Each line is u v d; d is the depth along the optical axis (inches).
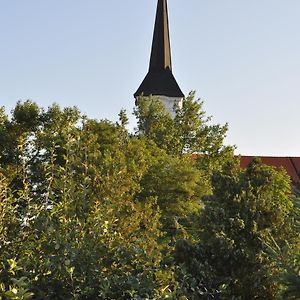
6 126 1330.0
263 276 450.6
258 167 512.7
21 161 299.1
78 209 243.1
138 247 236.7
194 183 1134.4
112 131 1167.0
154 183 1106.1
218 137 1828.2
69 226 233.8
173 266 252.1
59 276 215.3
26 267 216.4
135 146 1059.9
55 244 220.8
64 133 299.1
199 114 1847.9
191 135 1824.6
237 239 466.6
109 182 283.4
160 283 229.1
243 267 455.2
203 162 1748.3
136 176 480.7
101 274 219.3
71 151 266.7
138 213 285.0
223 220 473.1
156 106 1867.6
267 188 507.5
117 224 265.1
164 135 1780.3
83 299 212.8
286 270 354.6
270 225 475.5
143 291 215.8
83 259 219.9
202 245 459.8
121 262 228.7
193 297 238.8
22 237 227.1
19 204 253.0
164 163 1141.7
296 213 467.8
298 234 467.5
